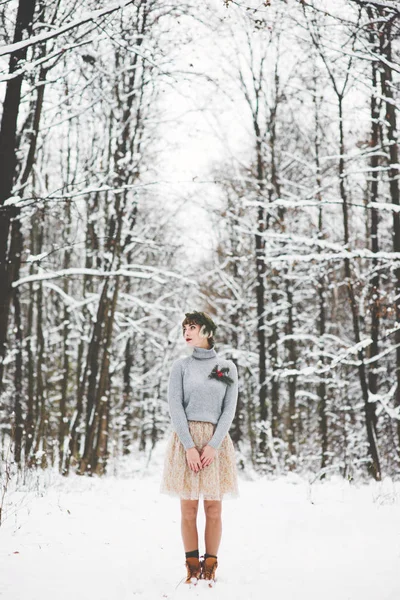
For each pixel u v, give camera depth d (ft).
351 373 54.70
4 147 24.23
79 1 24.88
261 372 53.78
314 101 45.06
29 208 31.65
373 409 39.14
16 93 24.26
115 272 30.19
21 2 23.32
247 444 74.23
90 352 40.96
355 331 37.73
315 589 10.63
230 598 10.10
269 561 12.79
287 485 28.04
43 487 21.47
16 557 11.73
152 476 43.24
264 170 53.88
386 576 11.28
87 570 11.36
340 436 51.90
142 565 12.09
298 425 62.54
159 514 18.78
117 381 71.20
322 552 13.66
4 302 25.35
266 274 53.21
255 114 52.29
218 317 65.21
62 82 28.09
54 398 65.31
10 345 52.54
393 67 25.44
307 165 46.75
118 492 24.04
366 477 37.09
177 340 59.72
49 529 14.40
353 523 16.88
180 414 11.75
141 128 41.29
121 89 39.75
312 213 46.75
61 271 28.17
